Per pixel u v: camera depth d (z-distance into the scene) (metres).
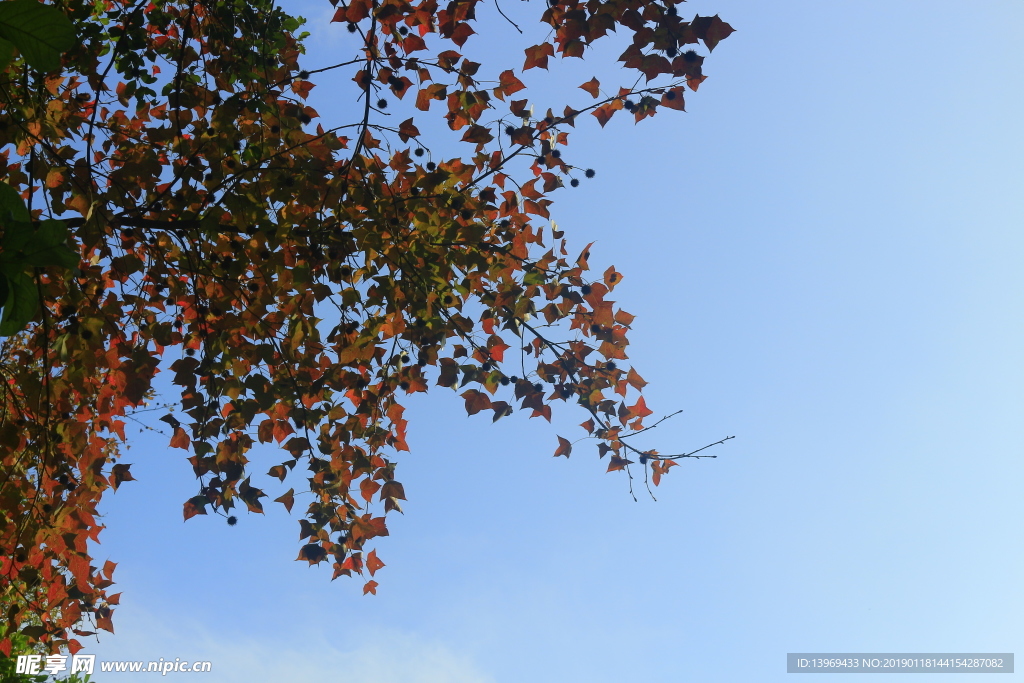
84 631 4.04
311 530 4.05
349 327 3.83
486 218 4.34
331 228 3.70
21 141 3.58
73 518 3.78
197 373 3.61
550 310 4.17
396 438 4.23
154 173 3.72
